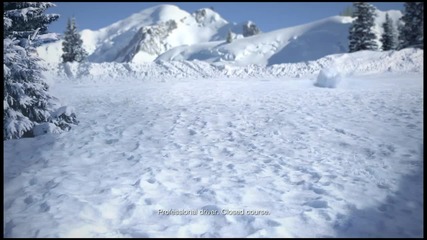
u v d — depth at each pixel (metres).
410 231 6.24
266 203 7.10
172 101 18.67
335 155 9.82
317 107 16.30
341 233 6.10
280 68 35.00
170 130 12.60
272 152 10.16
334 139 11.23
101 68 35.34
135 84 28.41
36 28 12.12
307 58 85.81
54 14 12.18
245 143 11.05
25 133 11.81
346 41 89.25
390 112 14.81
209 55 100.12
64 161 9.59
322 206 6.98
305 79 29.52
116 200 7.11
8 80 10.77
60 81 32.19
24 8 11.27
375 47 48.00
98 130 12.68
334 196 7.37
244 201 7.17
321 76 24.56
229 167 9.02
